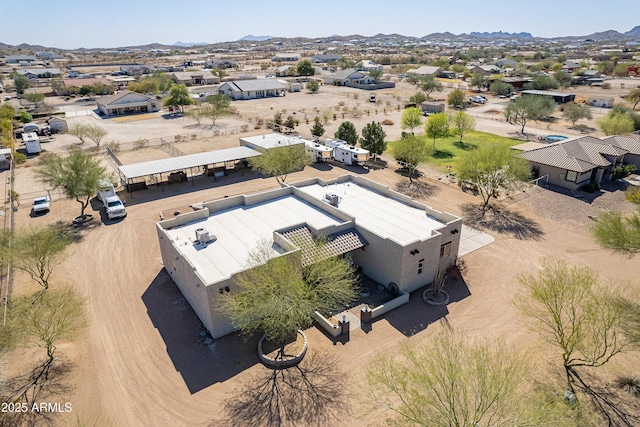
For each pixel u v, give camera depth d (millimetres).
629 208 44344
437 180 53562
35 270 33344
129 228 40844
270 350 24547
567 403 20188
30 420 20062
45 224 41594
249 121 90500
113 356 24234
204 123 89250
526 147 59969
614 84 139500
